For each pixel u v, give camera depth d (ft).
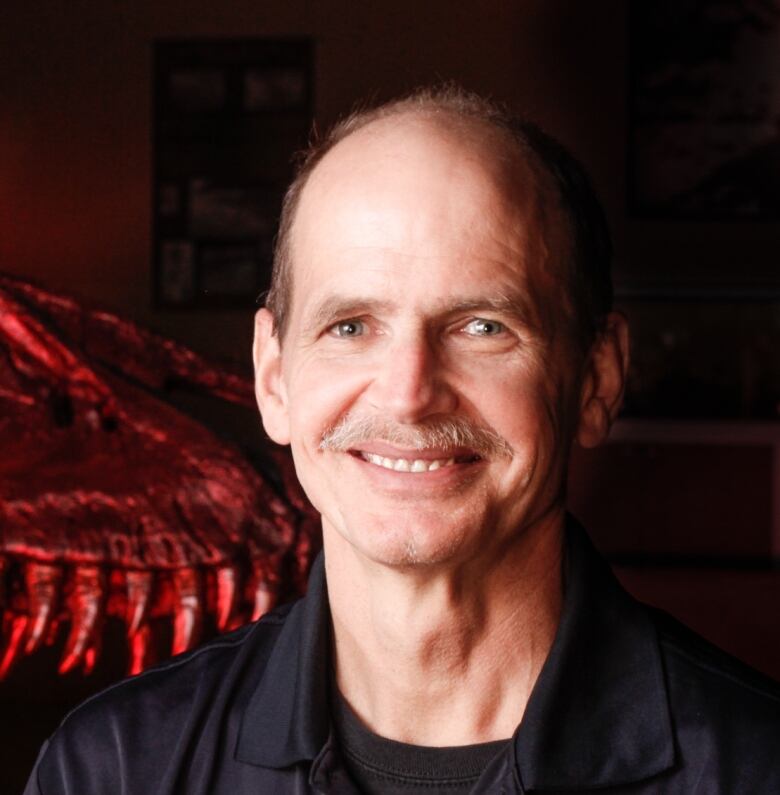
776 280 21.08
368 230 2.91
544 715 3.03
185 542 5.50
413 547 2.90
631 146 21.04
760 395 21.18
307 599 3.33
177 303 20.39
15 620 5.62
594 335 3.29
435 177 2.92
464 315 2.90
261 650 3.51
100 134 20.33
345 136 3.13
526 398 2.94
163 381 6.67
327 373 2.98
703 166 21.08
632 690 3.13
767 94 21.03
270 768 3.17
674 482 21.39
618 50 20.90
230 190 20.34
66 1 20.22
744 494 21.27
